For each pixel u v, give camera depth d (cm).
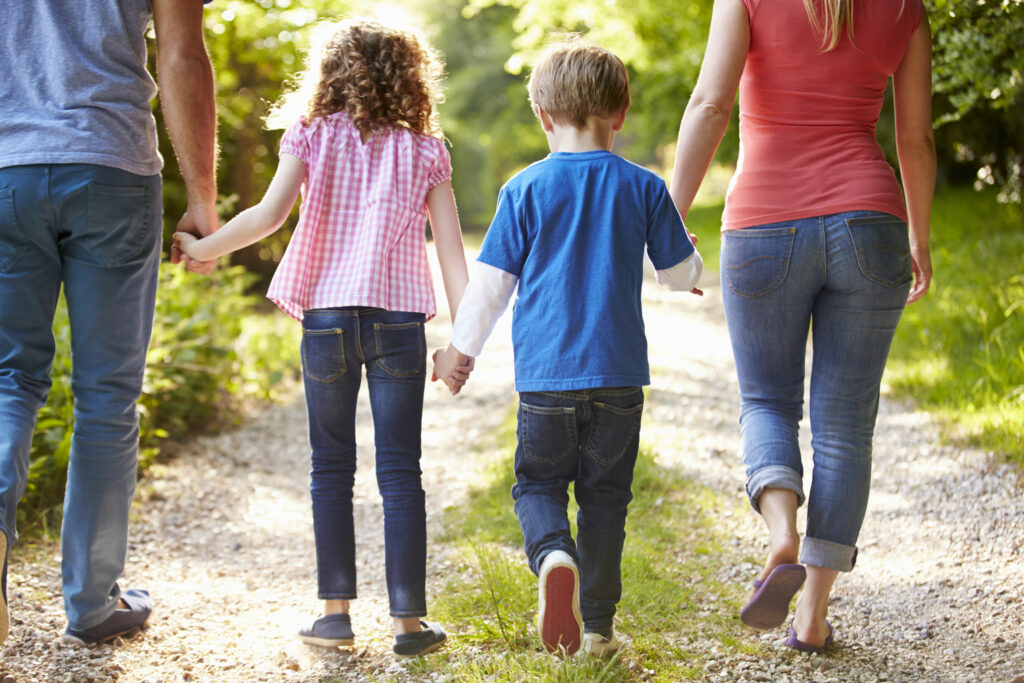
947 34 512
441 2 3344
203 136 303
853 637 332
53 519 459
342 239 300
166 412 650
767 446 298
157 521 495
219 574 428
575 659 276
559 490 282
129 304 299
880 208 289
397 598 303
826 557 300
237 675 303
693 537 439
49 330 292
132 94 290
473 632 327
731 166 1867
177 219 1122
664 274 284
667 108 2100
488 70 3322
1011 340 670
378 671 299
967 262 984
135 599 342
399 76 306
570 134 284
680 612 350
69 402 505
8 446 266
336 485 313
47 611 348
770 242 296
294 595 402
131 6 288
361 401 788
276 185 298
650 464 525
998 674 294
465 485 536
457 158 3512
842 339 298
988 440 533
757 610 284
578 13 1542
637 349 273
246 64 1290
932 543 420
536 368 271
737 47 294
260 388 790
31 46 282
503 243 275
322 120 302
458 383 290
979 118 1167
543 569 257
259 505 536
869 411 304
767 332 304
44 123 279
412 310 300
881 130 1259
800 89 294
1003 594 363
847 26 286
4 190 276
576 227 273
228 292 833
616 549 285
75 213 281
